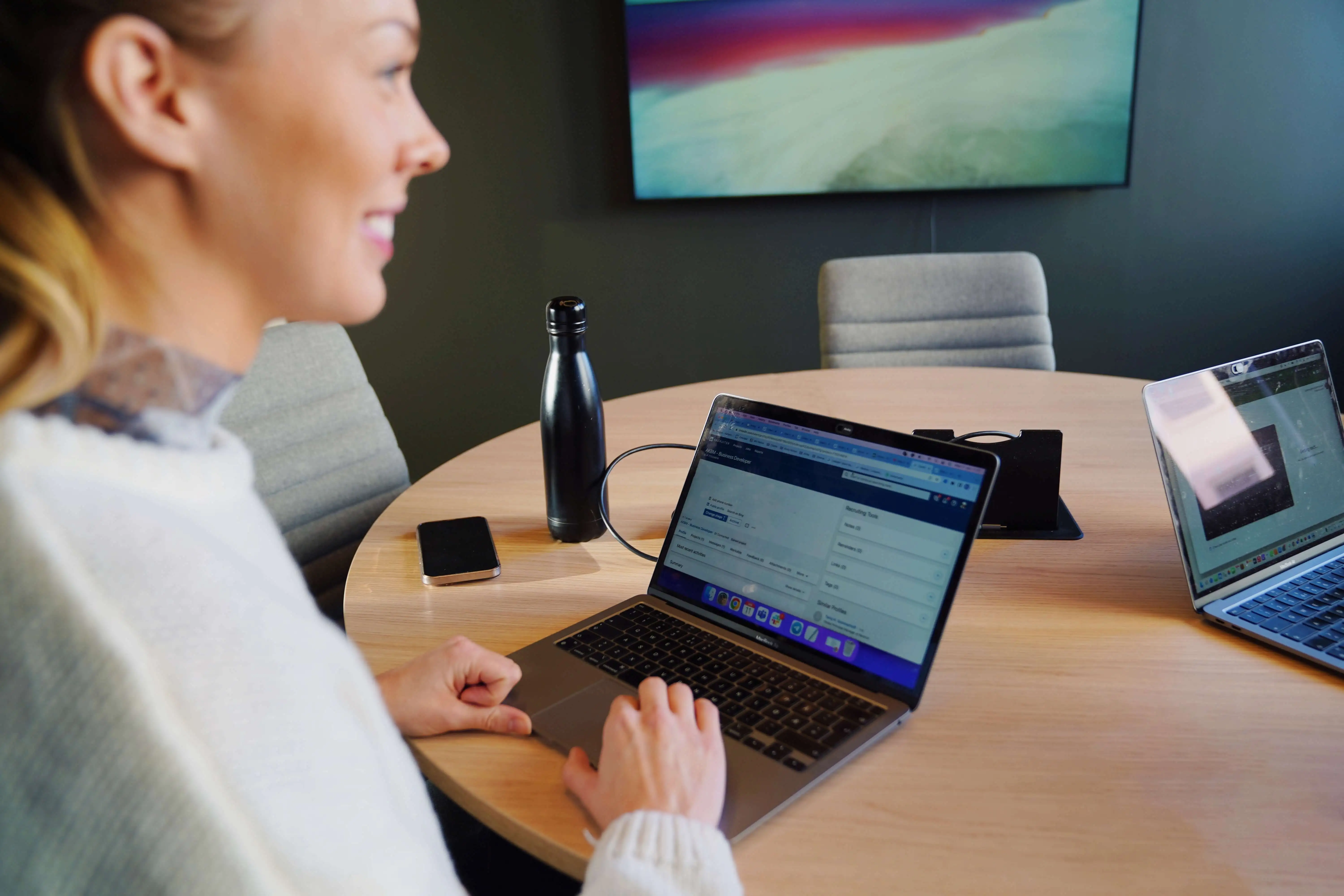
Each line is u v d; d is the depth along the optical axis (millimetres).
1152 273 3254
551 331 1185
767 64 3047
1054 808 742
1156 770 783
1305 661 924
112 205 431
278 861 408
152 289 450
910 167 3119
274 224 462
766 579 994
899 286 2350
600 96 3193
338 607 1690
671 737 721
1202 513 1023
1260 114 3062
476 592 1133
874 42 2994
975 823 728
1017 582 1110
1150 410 1006
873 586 917
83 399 435
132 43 398
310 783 423
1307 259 3197
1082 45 2939
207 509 452
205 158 435
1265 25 2975
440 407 3572
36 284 376
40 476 388
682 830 642
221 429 510
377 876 449
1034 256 2531
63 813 375
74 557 381
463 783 792
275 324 1724
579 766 767
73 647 371
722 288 3387
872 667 888
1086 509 1296
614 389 3543
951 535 886
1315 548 1114
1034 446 1202
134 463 423
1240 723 840
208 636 399
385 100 485
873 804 752
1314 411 1165
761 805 733
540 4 3109
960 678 926
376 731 501
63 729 371
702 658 942
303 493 1639
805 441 1023
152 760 376
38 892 378
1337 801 737
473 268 3410
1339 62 2988
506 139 3260
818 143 3121
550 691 903
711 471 1089
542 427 1224
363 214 495
